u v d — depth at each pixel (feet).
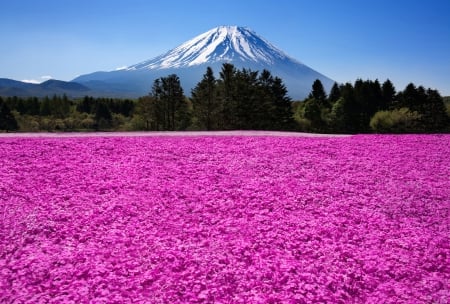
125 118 503.61
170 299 26.48
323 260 32.37
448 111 347.15
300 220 39.93
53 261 30.73
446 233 38.52
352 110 347.15
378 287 28.94
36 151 63.67
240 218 39.99
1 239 34.09
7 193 44.21
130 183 49.16
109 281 28.14
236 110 249.34
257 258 32.09
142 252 32.83
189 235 36.27
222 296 27.07
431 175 56.18
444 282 29.78
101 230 36.60
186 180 50.96
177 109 302.25
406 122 324.39
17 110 508.53
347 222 40.19
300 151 68.08
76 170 53.98
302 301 26.32
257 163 59.31
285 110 283.18
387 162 62.49
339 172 56.44
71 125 436.76
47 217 38.45
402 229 39.01
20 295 25.94
